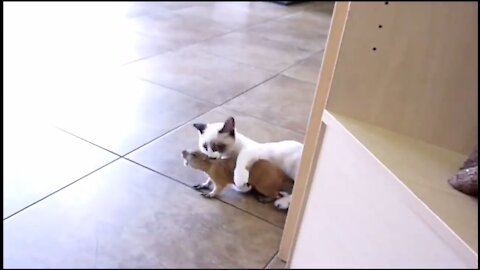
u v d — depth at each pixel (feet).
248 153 4.03
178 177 4.25
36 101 5.39
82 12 10.53
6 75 6.08
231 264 3.41
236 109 5.94
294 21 12.02
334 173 3.24
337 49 3.03
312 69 8.13
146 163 4.41
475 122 3.10
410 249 3.07
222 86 6.75
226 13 12.12
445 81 3.06
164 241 3.50
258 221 3.84
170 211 3.81
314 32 11.03
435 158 3.05
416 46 2.98
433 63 3.02
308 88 7.13
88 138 4.70
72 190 3.87
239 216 3.86
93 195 3.86
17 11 9.96
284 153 4.12
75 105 5.43
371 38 2.97
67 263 3.16
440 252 2.90
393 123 3.22
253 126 5.45
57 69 6.62
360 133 3.08
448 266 2.88
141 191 4.00
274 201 4.06
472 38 2.95
